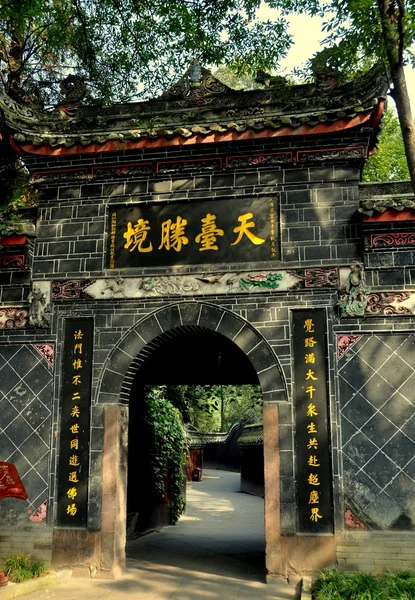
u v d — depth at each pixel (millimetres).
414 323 8969
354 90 9594
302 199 9648
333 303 9234
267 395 9109
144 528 14273
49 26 14516
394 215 9016
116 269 9984
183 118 10281
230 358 12906
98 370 9688
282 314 9328
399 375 8852
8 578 8305
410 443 8609
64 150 10109
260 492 27797
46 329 9984
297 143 9656
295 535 8562
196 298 9625
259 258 9578
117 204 10180
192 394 21203
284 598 7820
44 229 10352
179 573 9398
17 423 9703
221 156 9922
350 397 8875
